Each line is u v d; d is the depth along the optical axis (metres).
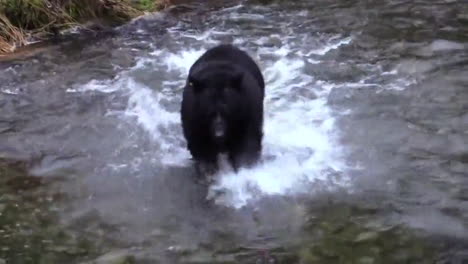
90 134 8.32
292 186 7.48
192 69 7.89
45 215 7.31
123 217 7.25
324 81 8.93
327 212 7.18
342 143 7.95
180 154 7.98
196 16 10.77
